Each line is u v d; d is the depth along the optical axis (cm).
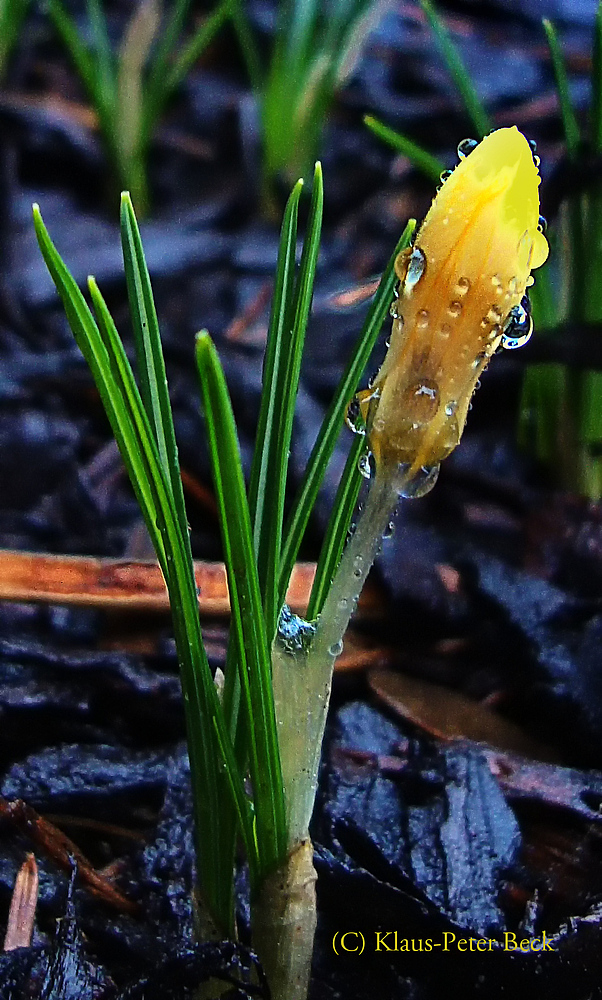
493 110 63
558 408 38
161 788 26
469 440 42
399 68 67
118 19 69
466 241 20
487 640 30
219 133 61
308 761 21
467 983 24
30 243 50
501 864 25
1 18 57
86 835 26
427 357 20
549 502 36
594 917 24
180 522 21
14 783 26
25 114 57
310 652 21
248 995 22
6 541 34
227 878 22
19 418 38
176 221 55
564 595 31
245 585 20
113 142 54
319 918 25
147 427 20
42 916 24
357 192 58
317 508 35
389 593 32
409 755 27
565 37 74
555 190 35
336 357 43
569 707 28
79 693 28
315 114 55
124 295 49
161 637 30
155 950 24
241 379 42
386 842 26
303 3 52
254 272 51
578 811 26
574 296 36
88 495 36
